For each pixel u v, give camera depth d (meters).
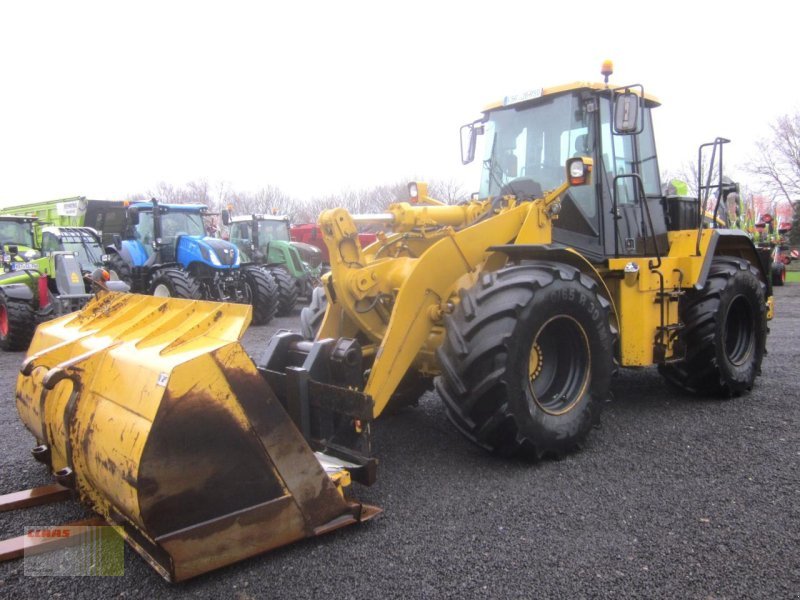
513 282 3.74
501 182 5.16
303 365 3.43
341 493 3.06
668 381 5.78
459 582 2.62
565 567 2.73
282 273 13.04
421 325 3.83
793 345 8.23
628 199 5.09
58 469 3.50
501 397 3.65
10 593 2.59
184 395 2.51
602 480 3.67
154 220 12.38
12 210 20.45
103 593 2.58
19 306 9.11
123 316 3.62
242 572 2.72
